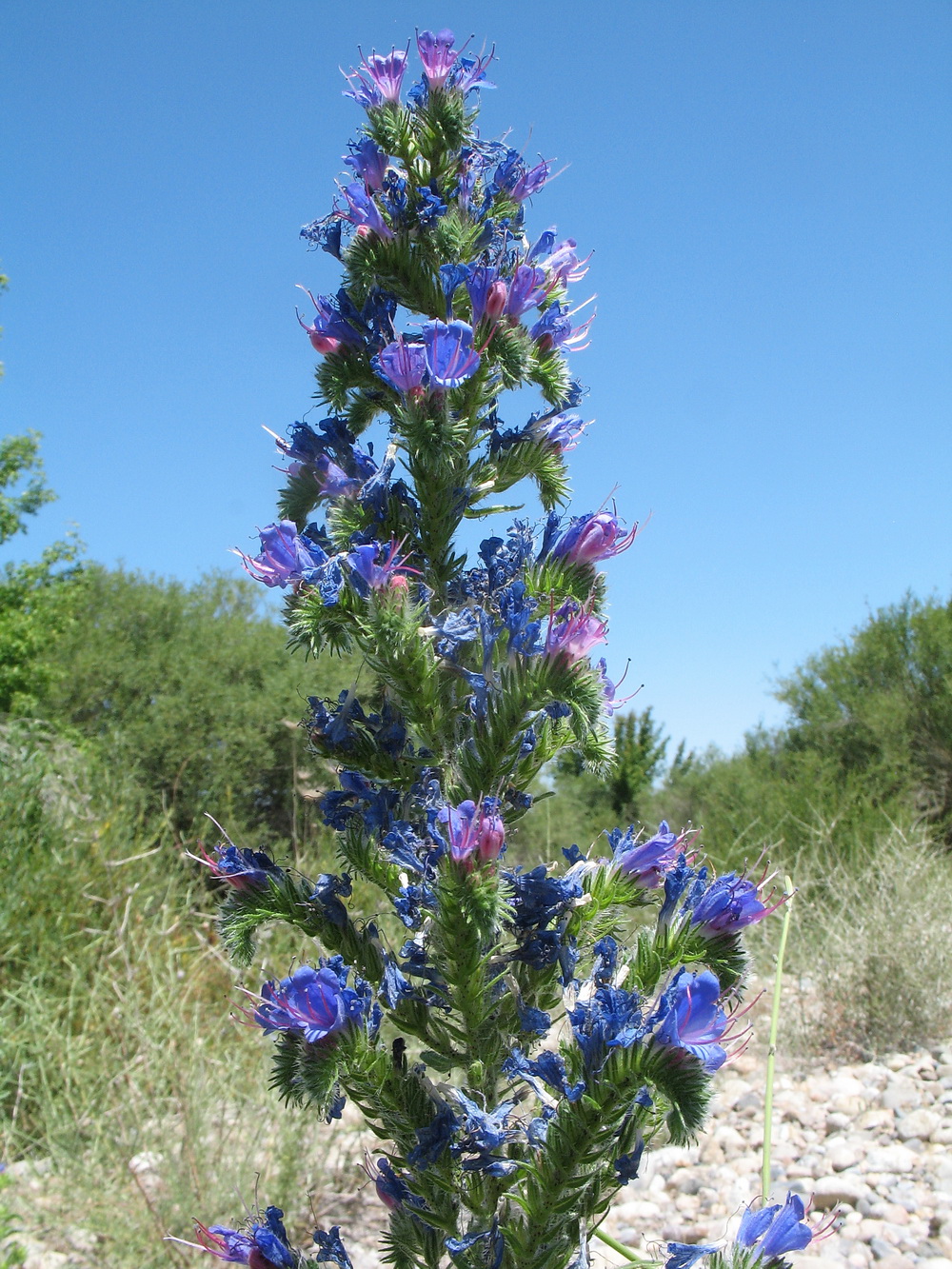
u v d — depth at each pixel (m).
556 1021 2.23
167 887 7.45
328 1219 4.77
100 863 6.92
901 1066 6.55
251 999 2.10
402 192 2.43
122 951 5.81
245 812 11.18
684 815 15.38
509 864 2.27
